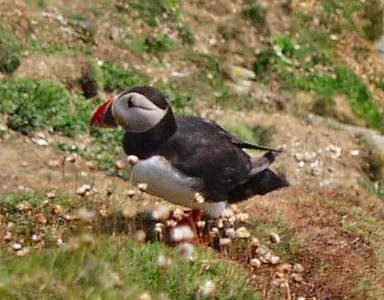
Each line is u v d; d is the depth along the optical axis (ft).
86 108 70.59
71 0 87.15
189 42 94.38
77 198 38.29
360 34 109.60
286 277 34.32
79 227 33.88
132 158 31.89
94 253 30.86
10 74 70.49
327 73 102.17
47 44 77.61
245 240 36.19
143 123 34.01
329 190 45.73
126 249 32.32
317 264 38.73
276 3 106.11
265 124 82.58
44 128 65.05
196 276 32.07
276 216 40.83
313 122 87.56
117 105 34.50
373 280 38.58
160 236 34.35
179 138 34.50
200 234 35.50
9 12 78.64
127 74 81.35
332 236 40.68
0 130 62.49
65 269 28.04
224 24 99.55
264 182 37.19
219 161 35.04
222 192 35.42
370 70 106.42
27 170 57.36
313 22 107.45
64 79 73.82
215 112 83.92
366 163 82.89
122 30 88.99
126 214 33.71
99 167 61.31
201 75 90.63
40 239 34.83
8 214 37.42
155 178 34.14
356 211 43.42
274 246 39.14
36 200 38.32
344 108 98.78
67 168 59.41
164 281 30.40
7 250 32.53
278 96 93.97
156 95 34.27
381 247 41.04
